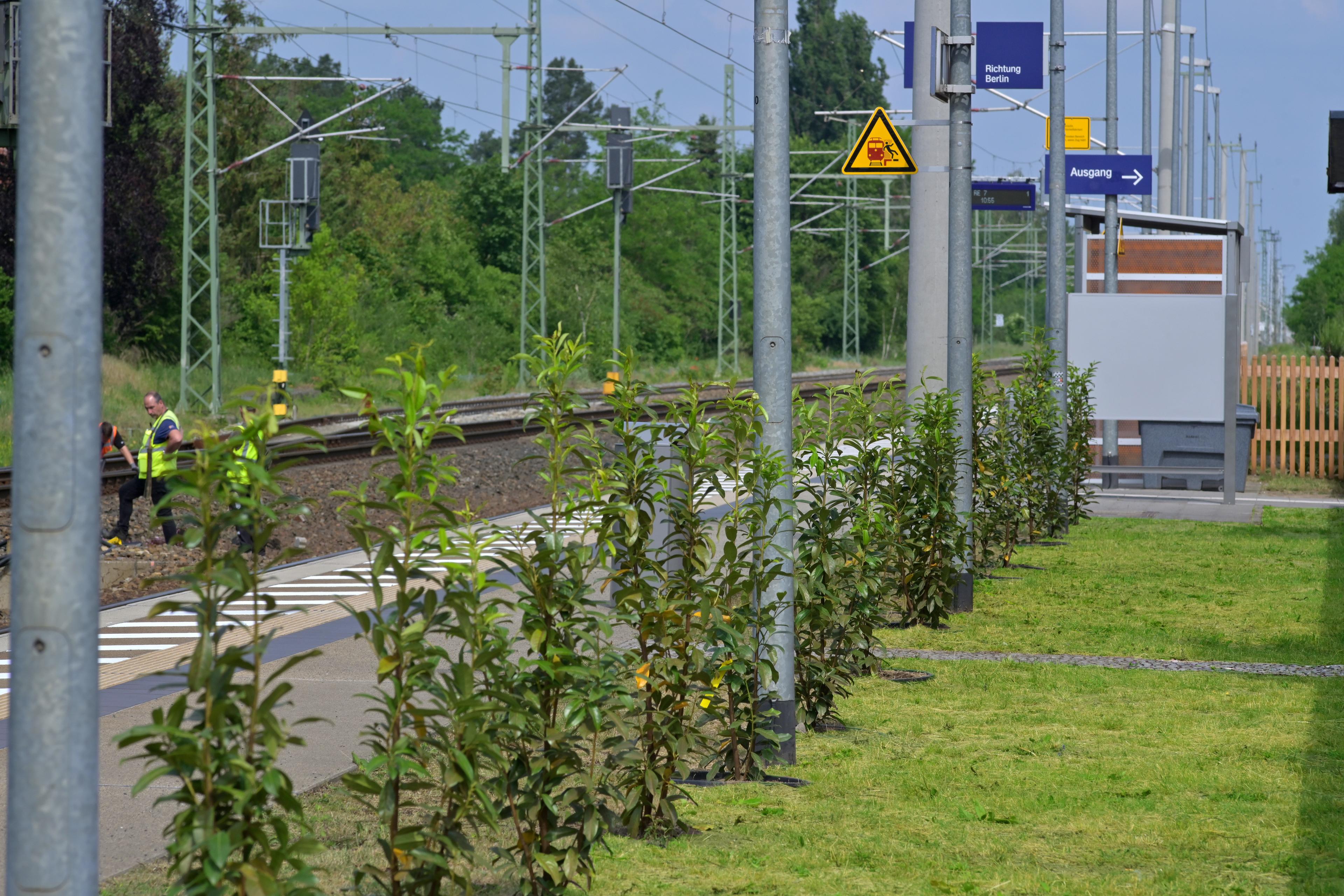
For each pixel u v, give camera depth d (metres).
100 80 6.78
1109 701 18.56
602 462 12.58
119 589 28.09
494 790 10.34
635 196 191.12
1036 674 20.22
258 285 121.19
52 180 6.64
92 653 6.73
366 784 8.49
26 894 6.62
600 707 11.02
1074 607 26.00
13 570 6.68
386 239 154.12
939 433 23.48
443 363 130.88
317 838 12.22
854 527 18.30
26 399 6.64
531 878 10.22
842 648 17.58
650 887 11.35
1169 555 33.09
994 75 27.64
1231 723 17.30
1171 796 14.19
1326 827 13.04
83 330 6.69
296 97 159.25
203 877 7.37
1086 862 12.15
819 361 176.12
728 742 15.13
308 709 17.02
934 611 23.75
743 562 13.86
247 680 18.42
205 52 71.62
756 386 15.50
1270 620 24.64
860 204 186.00
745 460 13.83
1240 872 11.80
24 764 6.62
